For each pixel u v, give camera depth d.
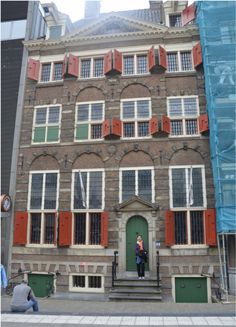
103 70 17.91
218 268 14.46
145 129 16.66
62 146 16.89
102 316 8.46
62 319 8.07
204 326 7.37
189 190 15.45
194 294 14.44
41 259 15.71
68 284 15.18
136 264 14.82
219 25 16.58
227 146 14.80
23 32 19.19
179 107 16.73
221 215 14.02
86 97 17.53
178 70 17.34
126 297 13.16
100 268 15.12
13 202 16.58
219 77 15.71
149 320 8.01
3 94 18.25
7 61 18.81
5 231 16.20
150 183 15.81
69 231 15.67
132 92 17.22
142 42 17.92
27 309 9.00
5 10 19.62
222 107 15.24
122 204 15.45
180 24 19.03
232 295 13.59
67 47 18.47
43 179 16.72
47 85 18.08
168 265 14.76
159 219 15.27
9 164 17.19
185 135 16.19
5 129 17.70
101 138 16.78
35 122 17.66
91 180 16.27
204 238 14.96
